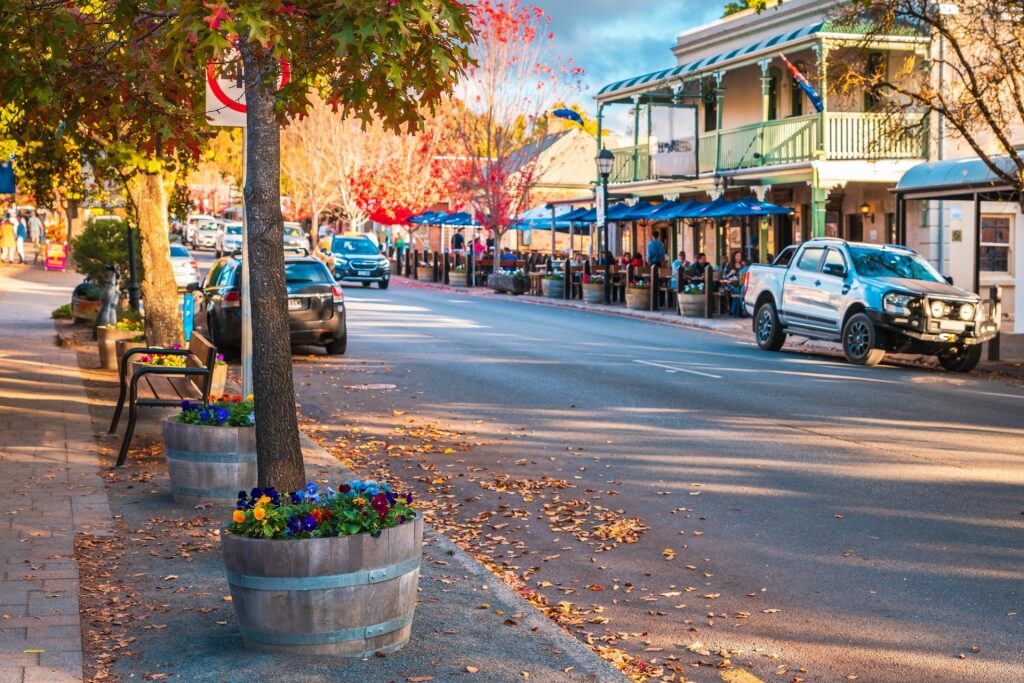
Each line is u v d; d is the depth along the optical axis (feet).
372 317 98.02
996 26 71.15
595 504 32.27
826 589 24.41
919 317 64.95
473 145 158.51
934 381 60.13
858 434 42.88
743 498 32.76
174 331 53.06
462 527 29.89
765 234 119.14
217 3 19.49
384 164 209.87
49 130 48.83
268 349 23.66
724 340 82.94
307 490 20.06
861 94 107.65
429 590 23.09
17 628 20.06
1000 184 74.33
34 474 33.17
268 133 23.50
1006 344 80.43
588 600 23.99
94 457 35.96
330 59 24.20
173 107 31.58
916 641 21.26
